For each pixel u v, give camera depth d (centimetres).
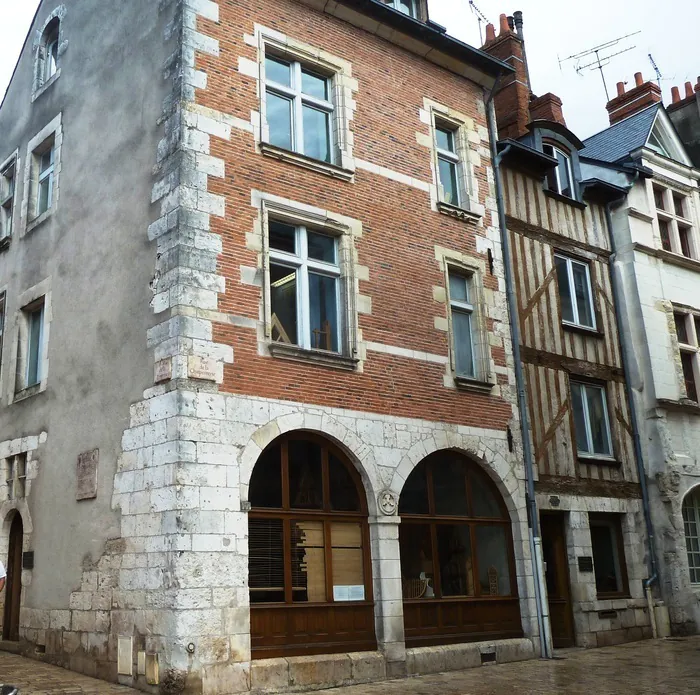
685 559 1513
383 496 1074
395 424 1119
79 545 1024
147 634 875
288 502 1001
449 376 1209
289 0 1163
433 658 1072
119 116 1128
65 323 1161
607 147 1850
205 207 988
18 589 1183
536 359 1414
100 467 1014
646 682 946
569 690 901
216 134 1023
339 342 1110
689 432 1623
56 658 1029
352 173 1159
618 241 1669
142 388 965
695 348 1722
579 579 1359
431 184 1282
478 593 1188
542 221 1516
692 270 1780
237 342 971
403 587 1102
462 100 1392
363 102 1218
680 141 1872
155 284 980
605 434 1534
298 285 1087
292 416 1002
